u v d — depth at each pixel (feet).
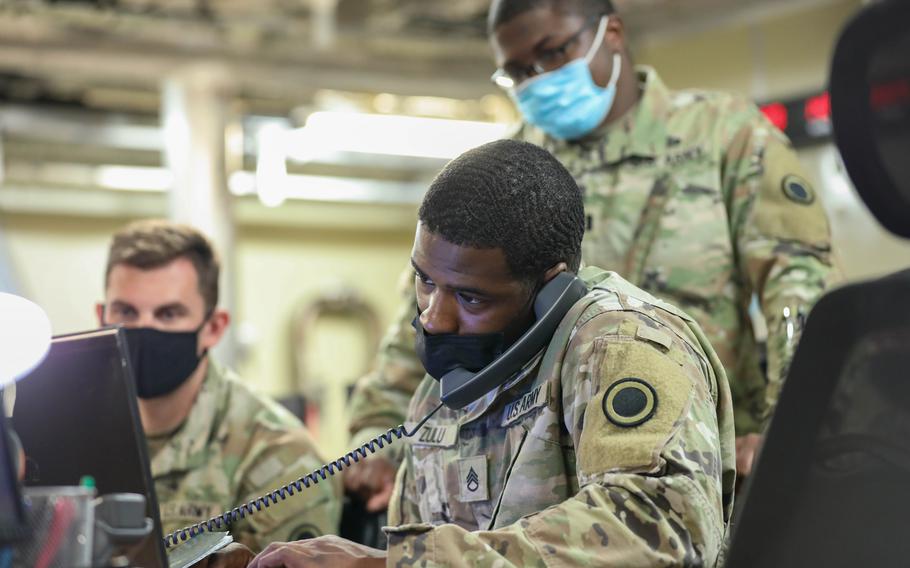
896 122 3.04
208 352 8.64
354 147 28.22
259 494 8.25
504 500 5.24
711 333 8.08
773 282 7.83
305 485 5.98
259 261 39.09
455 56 24.12
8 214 35.60
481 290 5.04
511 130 9.30
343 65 24.32
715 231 8.20
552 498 5.15
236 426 8.46
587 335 5.12
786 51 20.04
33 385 4.81
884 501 3.13
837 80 3.08
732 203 8.31
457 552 4.45
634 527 4.46
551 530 4.46
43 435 4.79
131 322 8.23
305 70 24.36
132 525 3.81
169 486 8.27
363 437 8.92
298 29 23.24
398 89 24.97
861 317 3.17
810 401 3.25
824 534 3.20
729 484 5.32
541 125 8.63
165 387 8.11
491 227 4.97
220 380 8.61
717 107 8.55
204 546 5.59
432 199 5.10
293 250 39.63
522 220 5.02
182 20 22.54
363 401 9.16
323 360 39.73
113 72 23.98
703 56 21.08
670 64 21.57
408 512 6.05
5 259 34.83
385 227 41.09
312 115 27.61
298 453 8.36
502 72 8.70
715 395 5.33
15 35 22.50
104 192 35.83
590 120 8.46
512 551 4.42
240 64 24.11
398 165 34.22
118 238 8.41
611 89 8.48
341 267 40.27
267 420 8.55
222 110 24.98
